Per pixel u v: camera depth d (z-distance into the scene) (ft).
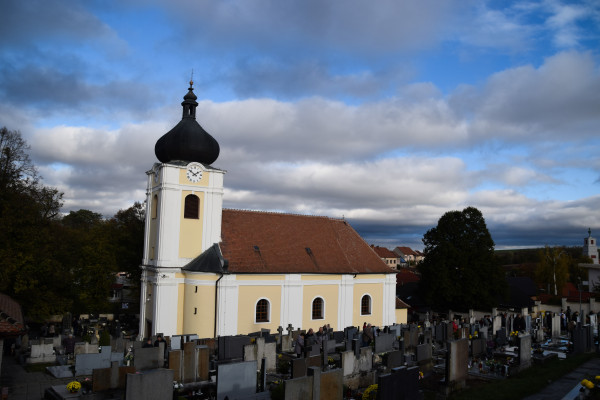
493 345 107.55
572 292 245.04
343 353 84.74
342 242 170.91
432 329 127.13
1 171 144.05
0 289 135.64
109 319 192.54
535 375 81.30
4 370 102.53
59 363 108.17
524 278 252.01
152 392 64.18
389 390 60.85
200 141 144.36
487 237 196.34
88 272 197.06
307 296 151.12
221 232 148.15
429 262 203.10
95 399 76.28
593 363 90.43
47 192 168.35
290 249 154.92
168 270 138.72
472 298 192.24
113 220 236.84
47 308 152.87
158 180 143.95
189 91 150.10
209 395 79.51
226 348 104.63
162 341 101.35
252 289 141.28
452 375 75.82
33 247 148.46
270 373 95.14
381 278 169.58
